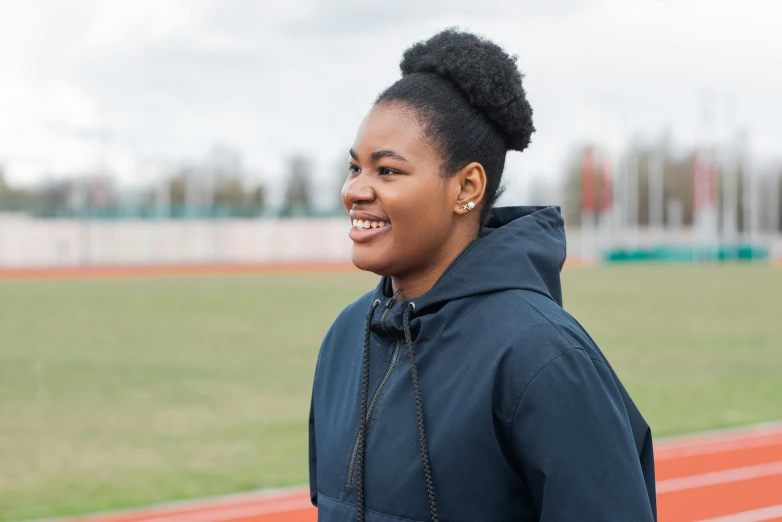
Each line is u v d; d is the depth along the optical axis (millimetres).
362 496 1405
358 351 1612
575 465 1256
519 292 1405
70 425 7652
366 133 1465
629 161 58281
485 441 1313
